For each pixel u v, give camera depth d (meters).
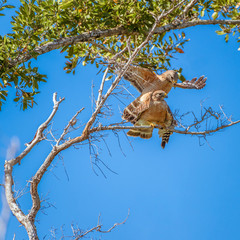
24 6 25.44
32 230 19.89
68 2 25.84
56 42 26.33
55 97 23.62
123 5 27.09
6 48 24.66
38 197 20.84
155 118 28.28
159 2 28.28
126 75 29.69
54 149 21.38
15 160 21.44
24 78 25.64
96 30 27.80
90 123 21.77
